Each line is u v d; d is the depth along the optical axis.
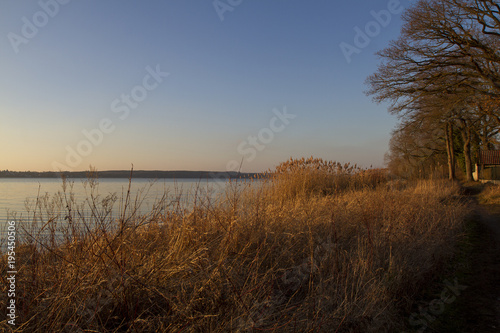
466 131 33.84
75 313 2.56
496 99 18.84
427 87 22.62
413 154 40.88
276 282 3.69
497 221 9.18
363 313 3.16
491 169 32.34
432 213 7.58
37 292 2.69
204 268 3.33
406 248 4.99
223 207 5.34
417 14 20.45
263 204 5.73
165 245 3.82
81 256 3.07
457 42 20.02
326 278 3.82
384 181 15.52
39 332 2.41
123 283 2.76
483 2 18.48
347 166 14.02
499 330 3.17
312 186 11.38
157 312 2.88
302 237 4.82
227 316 2.88
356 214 6.27
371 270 3.95
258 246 4.23
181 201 4.73
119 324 2.71
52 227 3.24
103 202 3.47
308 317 3.10
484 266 5.12
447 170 42.12
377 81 23.42
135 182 4.24
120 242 3.26
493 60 19.19
